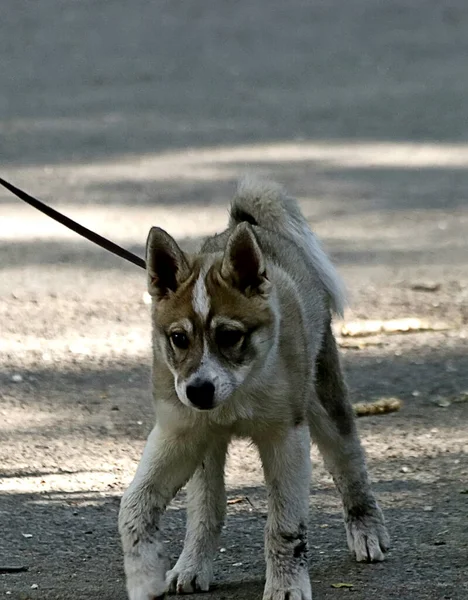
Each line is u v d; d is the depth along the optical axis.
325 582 8.17
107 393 12.17
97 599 7.87
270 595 7.80
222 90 29.17
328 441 8.82
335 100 28.03
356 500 8.75
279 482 7.89
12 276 16.27
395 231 18.27
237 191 9.58
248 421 7.84
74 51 34.03
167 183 21.05
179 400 7.73
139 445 10.82
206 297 7.68
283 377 7.86
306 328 8.37
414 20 38.00
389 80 30.03
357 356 13.29
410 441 10.85
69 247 17.59
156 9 40.56
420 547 8.71
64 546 8.80
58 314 14.71
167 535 9.09
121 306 15.02
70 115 26.72
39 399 12.01
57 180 21.41
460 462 10.34
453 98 27.89
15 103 27.91
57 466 10.37
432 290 15.48
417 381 12.48
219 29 37.16
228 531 9.08
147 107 27.45
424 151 23.45
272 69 31.56
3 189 20.91
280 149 23.67
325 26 37.47
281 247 9.07
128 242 17.47
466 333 13.99
